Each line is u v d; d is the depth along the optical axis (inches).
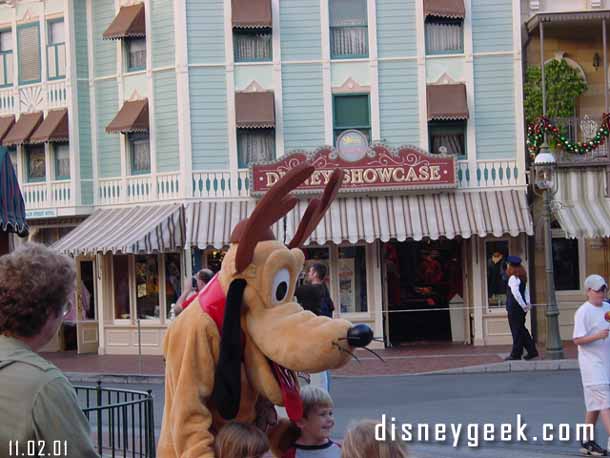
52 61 1107.3
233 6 1008.9
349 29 1023.6
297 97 1021.2
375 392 690.2
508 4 1009.5
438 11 994.7
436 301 1055.0
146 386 802.8
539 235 1004.6
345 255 1019.3
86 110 1096.8
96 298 1091.9
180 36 1016.9
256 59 1019.9
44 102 1111.0
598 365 434.9
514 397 628.4
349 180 975.6
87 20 1099.9
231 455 207.8
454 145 1015.6
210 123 1019.9
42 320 157.4
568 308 1009.5
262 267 218.1
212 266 1027.9
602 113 977.5
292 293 225.0
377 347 1000.9
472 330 1010.1
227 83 1019.3
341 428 534.6
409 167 976.3
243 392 222.8
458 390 680.4
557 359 813.2
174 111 1028.5
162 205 1034.7
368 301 1013.8
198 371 217.8
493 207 978.7
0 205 478.0
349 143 978.1
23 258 157.6
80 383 837.8
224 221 994.1
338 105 1023.0
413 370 817.5
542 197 981.8
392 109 1016.2
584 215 948.6
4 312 154.9
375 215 974.4
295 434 243.9
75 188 1085.8
